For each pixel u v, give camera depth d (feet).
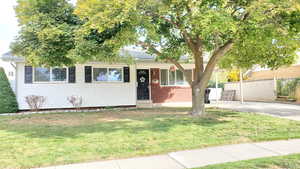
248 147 15.84
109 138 18.45
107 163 13.10
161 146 16.11
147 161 13.37
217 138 18.04
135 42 25.73
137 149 15.49
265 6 19.60
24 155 14.44
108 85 43.32
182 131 20.57
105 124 24.84
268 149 15.29
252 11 20.56
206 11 20.25
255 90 58.80
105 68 43.27
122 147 15.94
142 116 30.81
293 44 25.27
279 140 17.60
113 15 21.21
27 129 22.56
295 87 47.73
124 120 27.53
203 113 30.30
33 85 39.09
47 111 38.81
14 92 40.37
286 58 31.73
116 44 23.73
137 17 22.15
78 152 14.93
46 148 15.88
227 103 51.19
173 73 50.31
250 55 34.86
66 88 40.83
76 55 24.04
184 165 12.59
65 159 13.64
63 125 24.70
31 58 25.22
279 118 27.07
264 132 19.85
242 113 31.99
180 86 50.55
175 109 39.63
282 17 23.02
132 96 44.60
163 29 30.22
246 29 22.72
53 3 27.53
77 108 40.98
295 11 21.16
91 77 42.32
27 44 26.73
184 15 23.77
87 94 41.98
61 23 26.86
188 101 50.78
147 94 48.75
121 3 20.25
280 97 51.26
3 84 36.86
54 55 26.58
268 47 29.12
